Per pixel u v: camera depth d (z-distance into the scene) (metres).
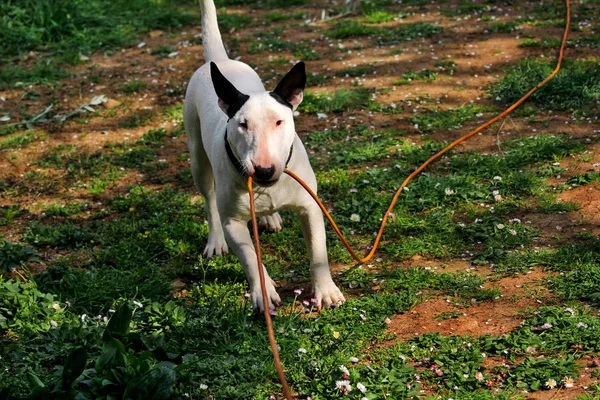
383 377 3.94
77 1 11.66
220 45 5.90
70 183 7.19
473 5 11.16
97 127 8.47
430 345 4.22
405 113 7.96
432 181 6.25
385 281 5.02
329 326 4.43
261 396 3.87
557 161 6.49
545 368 3.90
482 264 5.14
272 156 4.16
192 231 5.97
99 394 3.76
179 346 4.30
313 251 4.80
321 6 12.18
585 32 9.61
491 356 4.12
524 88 8.00
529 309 4.51
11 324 4.63
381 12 11.22
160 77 9.77
